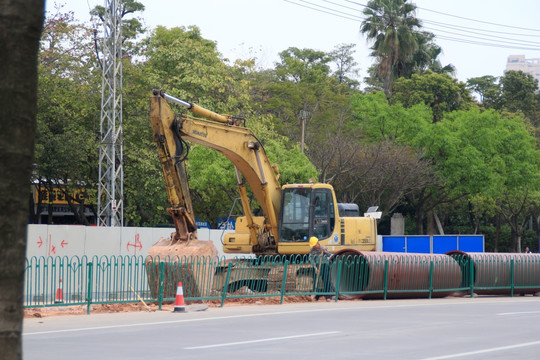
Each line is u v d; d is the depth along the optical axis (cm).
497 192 10356
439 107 11975
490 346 2194
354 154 9238
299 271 4025
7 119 766
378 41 12625
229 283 4025
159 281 3447
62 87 7862
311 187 4384
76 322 2892
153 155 7838
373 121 10356
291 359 1919
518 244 12381
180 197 3678
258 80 11288
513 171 10556
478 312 3366
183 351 2069
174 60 8419
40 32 795
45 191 9156
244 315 3158
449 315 3198
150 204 8456
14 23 772
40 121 7625
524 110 15188
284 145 9144
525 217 12812
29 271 3759
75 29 8088
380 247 8925
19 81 773
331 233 4394
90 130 8131
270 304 3784
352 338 2369
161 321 2917
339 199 9756
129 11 10394
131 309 3441
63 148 7600
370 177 9344
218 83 8150
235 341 2291
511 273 4672
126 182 8019
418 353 2036
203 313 3259
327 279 4059
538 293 4934
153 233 5397
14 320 761
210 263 3716
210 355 1989
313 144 9806
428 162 9856
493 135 10462
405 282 4219
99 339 2347
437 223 11862
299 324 2800
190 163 7856
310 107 11138
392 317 3092
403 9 12794
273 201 4344
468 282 4600
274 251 4388
